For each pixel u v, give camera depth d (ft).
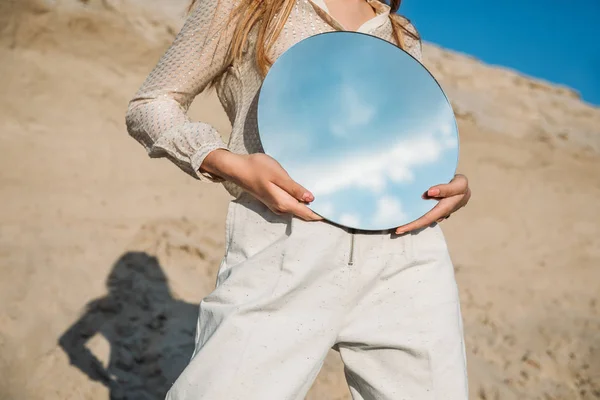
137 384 9.57
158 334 10.81
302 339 4.45
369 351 4.80
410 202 4.83
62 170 16.96
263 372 4.36
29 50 22.12
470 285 16.47
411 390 4.70
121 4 25.64
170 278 12.71
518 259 19.58
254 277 4.54
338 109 4.83
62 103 20.26
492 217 22.94
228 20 5.01
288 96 4.75
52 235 13.52
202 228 15.48
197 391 4.30
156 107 4.96
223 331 4.38
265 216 4.75
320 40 4.85
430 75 5.07
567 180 28.89
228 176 4.63
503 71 38.01
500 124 32.60
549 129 33.42
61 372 9.50
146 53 24.22
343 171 4.74
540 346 13.29
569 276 18.76
